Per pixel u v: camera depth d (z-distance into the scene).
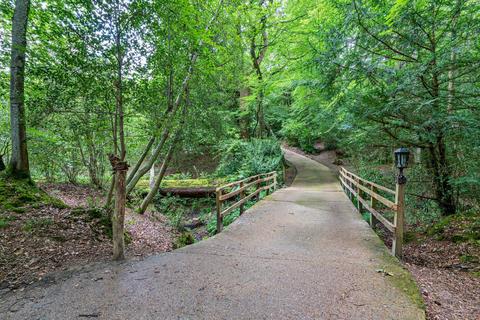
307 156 23.30
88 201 6.49
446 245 4.54
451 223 5.22
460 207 6.03
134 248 4.48
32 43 5.25
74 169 9.17
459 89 5.24
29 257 3.39
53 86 3.86
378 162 9.25
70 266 3.31
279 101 20.47
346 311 2.32
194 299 2.52
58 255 3.56
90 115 4.55
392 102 4.84
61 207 5.16
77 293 2.64
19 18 5.27
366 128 6.17
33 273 3.06
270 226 5.28
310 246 4.09
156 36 4.33
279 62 13.88
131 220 6.71
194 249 3.95
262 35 13.52
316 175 15.52
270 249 3.95
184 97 6.51
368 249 3.93
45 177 9.47
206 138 8.83
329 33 5.56
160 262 3.45
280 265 3.34
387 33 5.05
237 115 14.41
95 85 3.82
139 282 2.87
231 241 4.34
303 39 10.84
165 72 4.87
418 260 4.12
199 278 2.97
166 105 5.59
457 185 5.48
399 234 3.81
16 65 5.40
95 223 4.75
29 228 4.04
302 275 3.04
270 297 2.56
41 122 5.21
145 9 3.88
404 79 4.76
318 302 2.47
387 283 2.84
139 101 4.30
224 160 13.86
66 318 2.24
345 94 5.93
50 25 3.81
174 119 5.65
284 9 12.64
